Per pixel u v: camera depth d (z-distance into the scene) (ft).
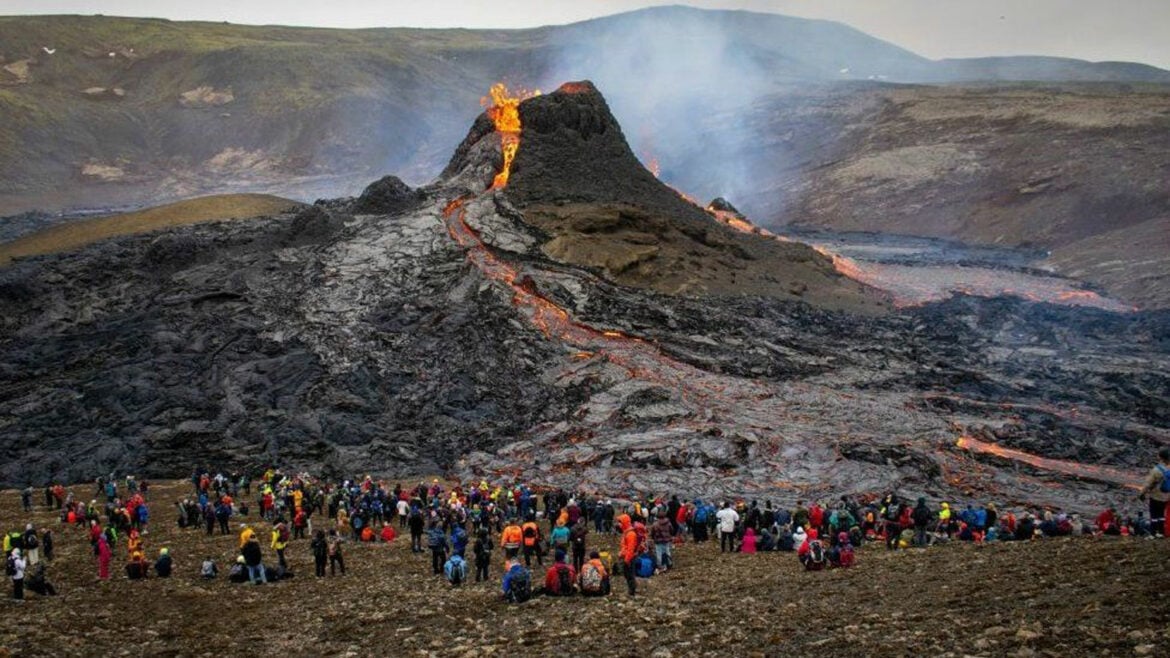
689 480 221.25
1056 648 59.16
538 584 112.88
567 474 229.45
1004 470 228.22
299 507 168.76
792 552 137.39
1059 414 271.69
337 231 372.79
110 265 349.41
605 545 150.41
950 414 269.64
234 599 112.98
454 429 265.54
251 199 444.55
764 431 250.16
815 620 78.18
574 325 316.81
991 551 102.68
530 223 378.94
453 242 360.07
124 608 107.24
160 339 299.99
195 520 177.78
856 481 216.74
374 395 280.51
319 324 308.81
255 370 286.25
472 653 77.82
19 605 106.63
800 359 308.40
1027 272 532.73
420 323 312.09
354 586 119.24
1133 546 86.48
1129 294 467.11
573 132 447.42
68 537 163.32
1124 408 277.23
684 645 74.13
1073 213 640.58
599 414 265.95
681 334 316.19
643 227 388.16
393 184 403.13
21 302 329.11
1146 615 62.69
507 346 302.25
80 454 248.73
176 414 266.98
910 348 326.85
